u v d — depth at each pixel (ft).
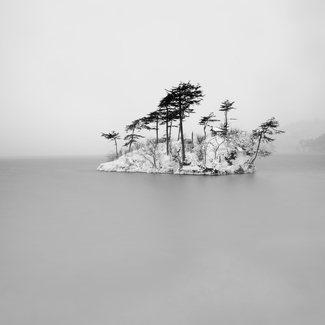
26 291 27.94
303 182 124.98
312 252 38.55
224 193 92.68
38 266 34.37
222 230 49.93
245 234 47.26
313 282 29.43
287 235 46.55
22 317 23.38
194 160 158.30
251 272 32.09
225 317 23.18
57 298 26.50
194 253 38.60
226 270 32.78
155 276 31.24
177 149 173.68
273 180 131.95
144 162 186.91
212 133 176.45
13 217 62.39
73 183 135.44
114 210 68.90
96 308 24.67
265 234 47.32
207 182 121.70
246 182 121.80
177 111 170.91
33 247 41.65
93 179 149.59
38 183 138.51
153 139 203.51
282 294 26.86
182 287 28.63
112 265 34.47
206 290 27.91
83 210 69.67
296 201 77.87
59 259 36.70
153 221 57.06
